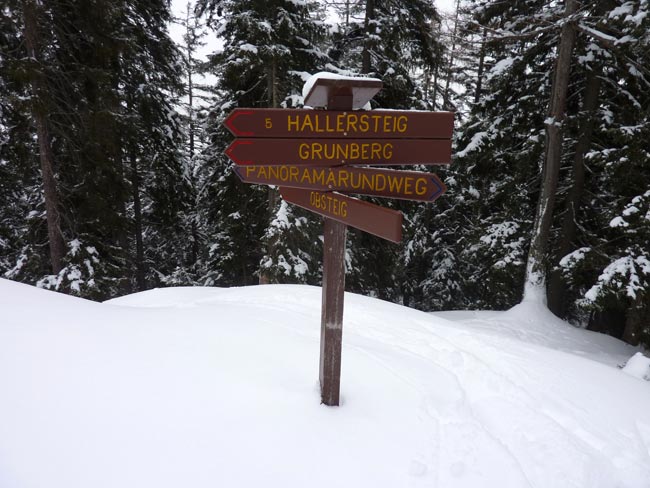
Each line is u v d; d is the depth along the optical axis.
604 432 3.08
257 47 9.43
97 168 10.20
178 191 15.59
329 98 2.68
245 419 2.84
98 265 10.51
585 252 9.74
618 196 9.92
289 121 2.65
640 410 3.39
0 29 8.77
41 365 3.09
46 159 9.73
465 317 10.18
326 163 2.70
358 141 2.69
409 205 12.88
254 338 4.29
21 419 2.53
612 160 8.94
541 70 10.81
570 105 10.94
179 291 8.51
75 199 10.69
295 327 4.88
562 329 9.32
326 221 2.91
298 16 10.02
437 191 2.39
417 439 2.89
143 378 3.14
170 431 2.62
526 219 11.79
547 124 9.44
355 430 2.89
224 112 11.84
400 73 10.90
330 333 3.01
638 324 9.48
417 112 2.65
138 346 3.66
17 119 9.47
